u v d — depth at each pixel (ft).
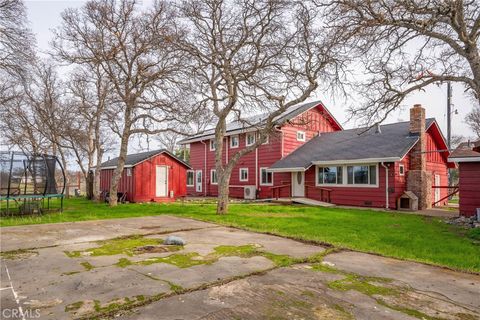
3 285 12.78
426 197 55.62
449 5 30.58
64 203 60.44
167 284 12.86
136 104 53.83
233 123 95.50
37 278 13.64
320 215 41.86
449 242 25.29
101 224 29.94
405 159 56.44
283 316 10.02
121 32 50.47
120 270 14.75
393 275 14.37
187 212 42.63
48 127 74.38
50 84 77.05
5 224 30.14
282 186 67.67
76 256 17.47
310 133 80.84
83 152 86.38
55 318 9.83
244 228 27.63
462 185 41.57
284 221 34.81
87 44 51.42
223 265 15.65
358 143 63.67
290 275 14.15
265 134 42.70
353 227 31.81
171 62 53.36
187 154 147.64
